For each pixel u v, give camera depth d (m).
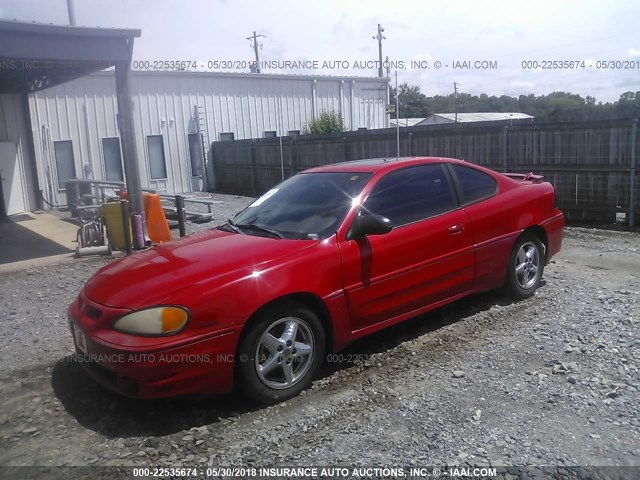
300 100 26.19
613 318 5.11
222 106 23.88
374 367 4.39
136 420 3.76
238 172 22.25
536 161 11.29
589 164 10.44
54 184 19.06
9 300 6.90
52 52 8.52
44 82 15.27
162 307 3.51
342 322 4.19
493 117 45.50
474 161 12.47
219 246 4.29
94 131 20.00
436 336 4.93
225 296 3.61
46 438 3.58
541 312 5.38
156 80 22.11
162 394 3.51
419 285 4.67
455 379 4.09
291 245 4.13
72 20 9.84
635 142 9.71
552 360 4.30
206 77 23.31
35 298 6.96
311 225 4.43
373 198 4.61
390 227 4.23
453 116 44.94
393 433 3.43
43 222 14.45
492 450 3.19
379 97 28.94
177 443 3.46
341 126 24.92
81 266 8.72
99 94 20.00
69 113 19.33
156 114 22.27
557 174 11.00
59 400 4.10
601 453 3.11
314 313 4.04
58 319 6.06
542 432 3.34
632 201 9.92
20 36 8.18
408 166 4.98
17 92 16.72
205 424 3.68
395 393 3.93
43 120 18.67
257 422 3.66
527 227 5.59
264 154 20.36
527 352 4.48
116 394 4.14
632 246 8.43
